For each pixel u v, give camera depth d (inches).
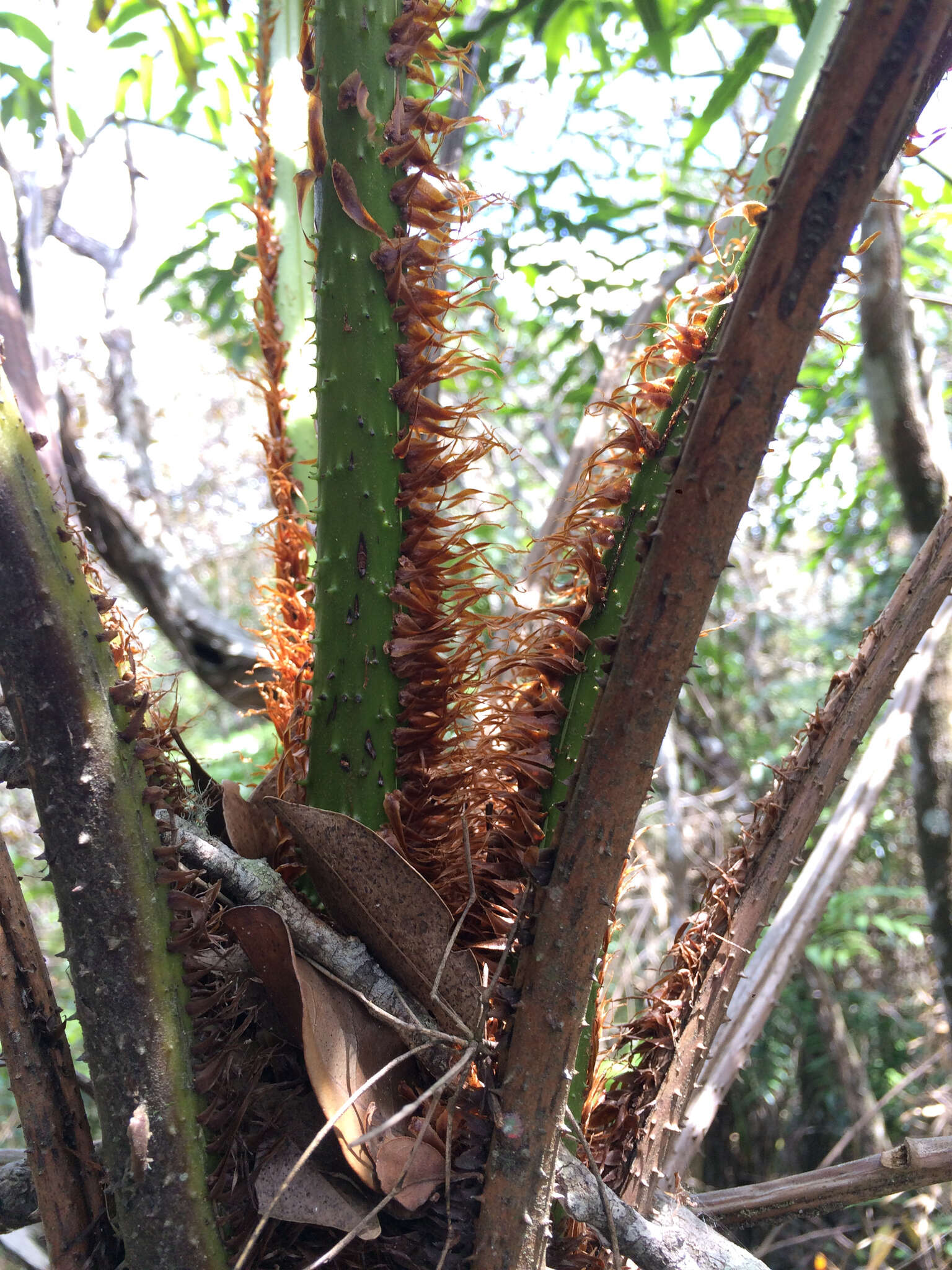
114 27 33.6
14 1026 11.4
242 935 10.4
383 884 11.2
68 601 10.3
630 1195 12.6
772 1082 58.2
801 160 7.8
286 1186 9.0
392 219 12.4
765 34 25.8
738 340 8.2
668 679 8.9
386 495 12.6
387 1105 11.1
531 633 13.0
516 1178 10.1
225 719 63.6
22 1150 13.8
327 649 12.8
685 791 64.8
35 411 17.0
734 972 13.6
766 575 72.2
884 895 60.6
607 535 12.2
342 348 12.4
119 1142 10.3
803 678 78.2
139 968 10.3
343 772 12.7
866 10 7.5
